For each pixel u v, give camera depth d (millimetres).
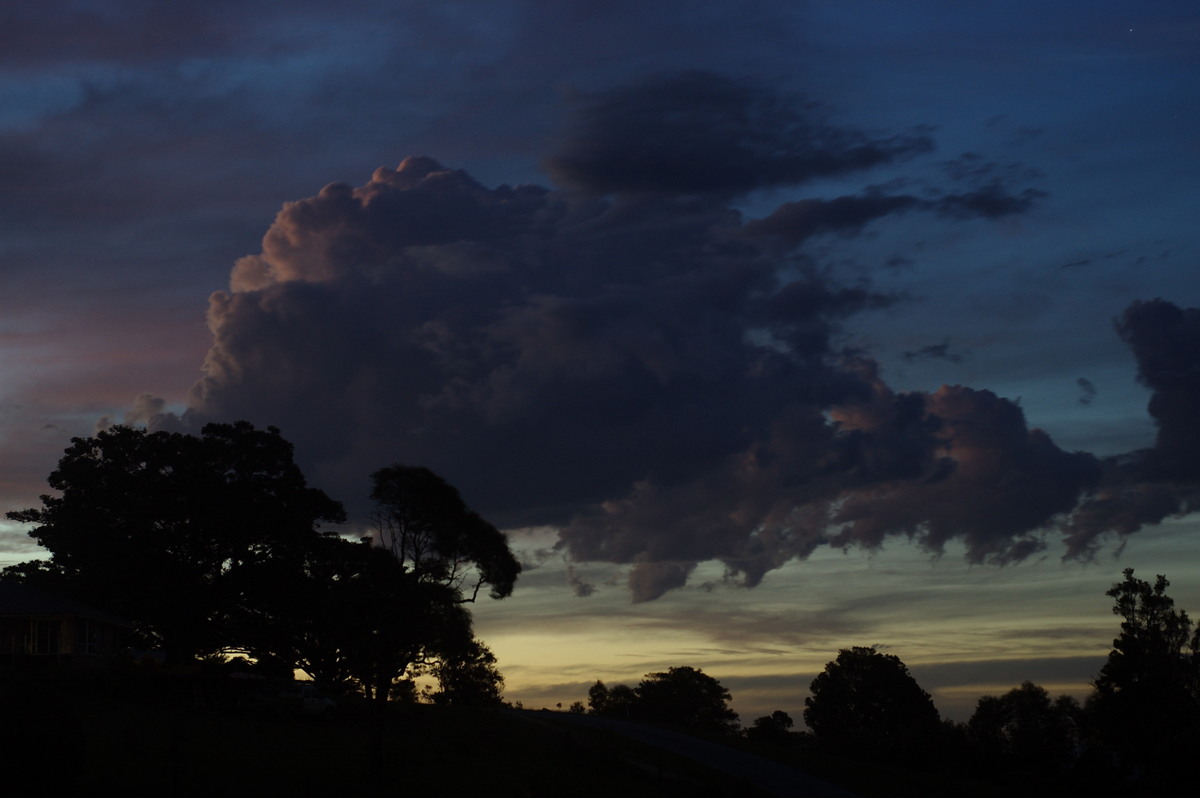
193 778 39219
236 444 83438
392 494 55594
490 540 56562
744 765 80000
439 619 54188
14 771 29891
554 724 87875
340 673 78938
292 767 46375
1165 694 90438
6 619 64250
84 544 77000
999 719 104188
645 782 63281
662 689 160250
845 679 131625
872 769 87125
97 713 50250
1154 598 95125
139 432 82500
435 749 58562
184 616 77250
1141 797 88250
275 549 81438
